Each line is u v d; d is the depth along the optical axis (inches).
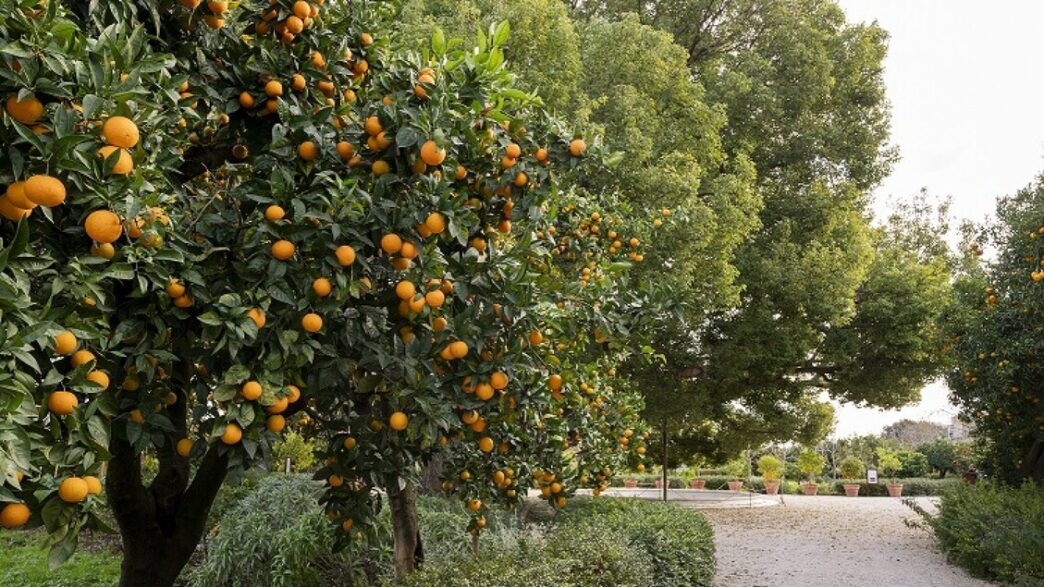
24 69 65.0
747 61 531.2
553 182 126.8
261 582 232.7
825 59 536.4
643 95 396.8
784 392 565.6
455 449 165.2
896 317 498.6
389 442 120.2
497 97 116.9
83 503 72.2
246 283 95.6
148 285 87.8
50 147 65.8
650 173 351.9
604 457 211.3
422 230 102.7
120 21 89.4
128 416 95.3
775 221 517.3
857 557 394.3
